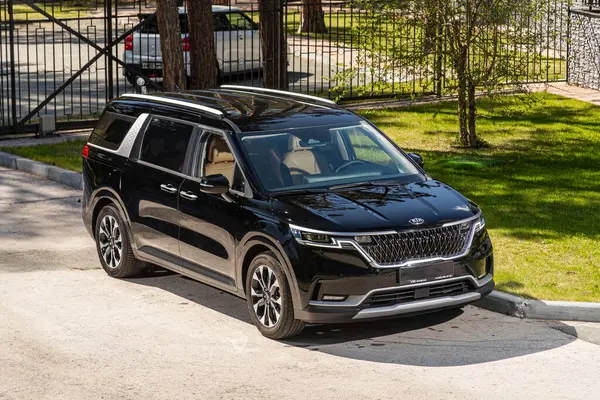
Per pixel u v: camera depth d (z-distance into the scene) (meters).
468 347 8.77
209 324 9.45
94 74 27.17
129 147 10.82
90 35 36.88
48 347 8.79
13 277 10.98
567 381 7.99
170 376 8.10
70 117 20.72
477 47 16.84
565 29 22.80
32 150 17.59
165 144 10.41
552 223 12.59
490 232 12.22
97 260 11.76
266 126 9.88
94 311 9.83
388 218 8.76
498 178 15.05
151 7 46.03
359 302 8.49
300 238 8.60
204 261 9.73
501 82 17.59
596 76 22.20
